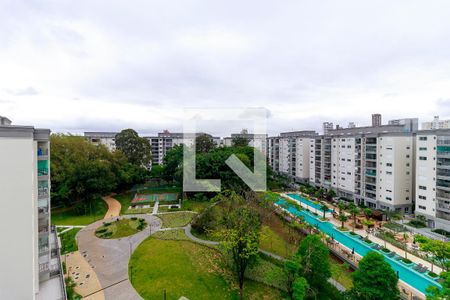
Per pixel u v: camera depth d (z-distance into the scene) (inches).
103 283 840.3
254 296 778.2
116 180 1958.7
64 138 1800.0
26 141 619.5
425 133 1453.0
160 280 856.3
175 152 2212.1
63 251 1072.2
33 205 679.1
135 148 2458.2
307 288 722.2
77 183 1584.6
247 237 784.3
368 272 693.9
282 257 1026.7
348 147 2041.1
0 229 591.2
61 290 756.0
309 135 2716.5
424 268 987.9
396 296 675.4
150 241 1172.5
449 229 1321.4
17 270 610.9
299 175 2746.1
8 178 599.2
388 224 1462.8
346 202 1964.8
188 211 1635.1
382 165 1738.4
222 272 908.6
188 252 1060.5
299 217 1432.1
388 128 1923.0
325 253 802.2
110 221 1466.5
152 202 1882.4
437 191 1392.7
